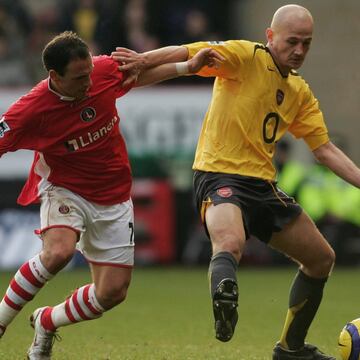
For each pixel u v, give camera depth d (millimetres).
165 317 40406
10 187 60188
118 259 24906
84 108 23750
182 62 25094
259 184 25375
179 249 62906
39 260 24109
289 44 25109
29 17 69188
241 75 25312
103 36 68000
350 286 53094
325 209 63188
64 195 24328
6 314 24562
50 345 25922
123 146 24938
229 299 22641
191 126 63000
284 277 57469
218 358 28641
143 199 62344
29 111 23391
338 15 73125
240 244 24078
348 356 25172
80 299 25156
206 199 25078
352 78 72125
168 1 70812
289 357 27141
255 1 74250
